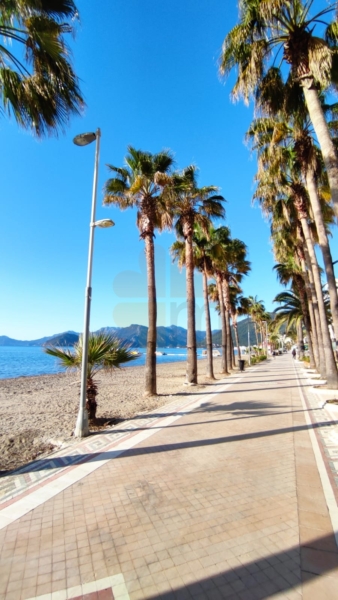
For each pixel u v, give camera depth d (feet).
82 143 24.20
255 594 6.67
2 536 9.08
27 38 18.26
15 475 13.87
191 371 47.09
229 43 26.09
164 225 40.27
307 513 10.10
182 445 17.60
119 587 6.98
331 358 37.86
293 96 30.04
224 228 64.64
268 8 21.99
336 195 21.26
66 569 7.62
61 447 18.33
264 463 14.69
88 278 22.48
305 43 24.50
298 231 52.34
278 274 84.33
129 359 25.45
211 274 67.10
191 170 49.06
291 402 31.48
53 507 10.78
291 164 41.37
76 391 48.88
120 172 39.32
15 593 6.88
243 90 26.89
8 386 55.62
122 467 14.42
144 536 8.95
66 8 19.03
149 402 33.35
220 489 11.97
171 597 6.64
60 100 20.26
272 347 253.85
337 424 22.11
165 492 11.80
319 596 6.57
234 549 8.27
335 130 34.09
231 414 25.77
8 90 18.53
